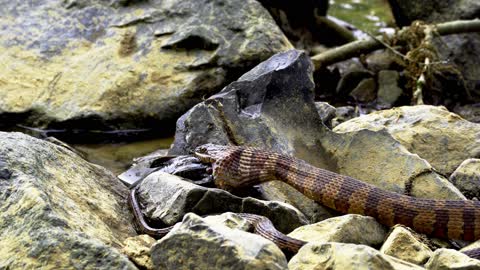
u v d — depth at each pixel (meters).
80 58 13.69
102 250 6.88
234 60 13.47
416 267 6.92
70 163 8.98
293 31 16.70
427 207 8.48
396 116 11.03
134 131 13.20
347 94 15.12
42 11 14.35
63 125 13.06
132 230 8.46
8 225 7.30
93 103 13.09
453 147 10.43
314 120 10.18
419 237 8.30
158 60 13.55
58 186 8.38
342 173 9.66
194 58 13.53
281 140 9.94
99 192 8.87
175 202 8.33
